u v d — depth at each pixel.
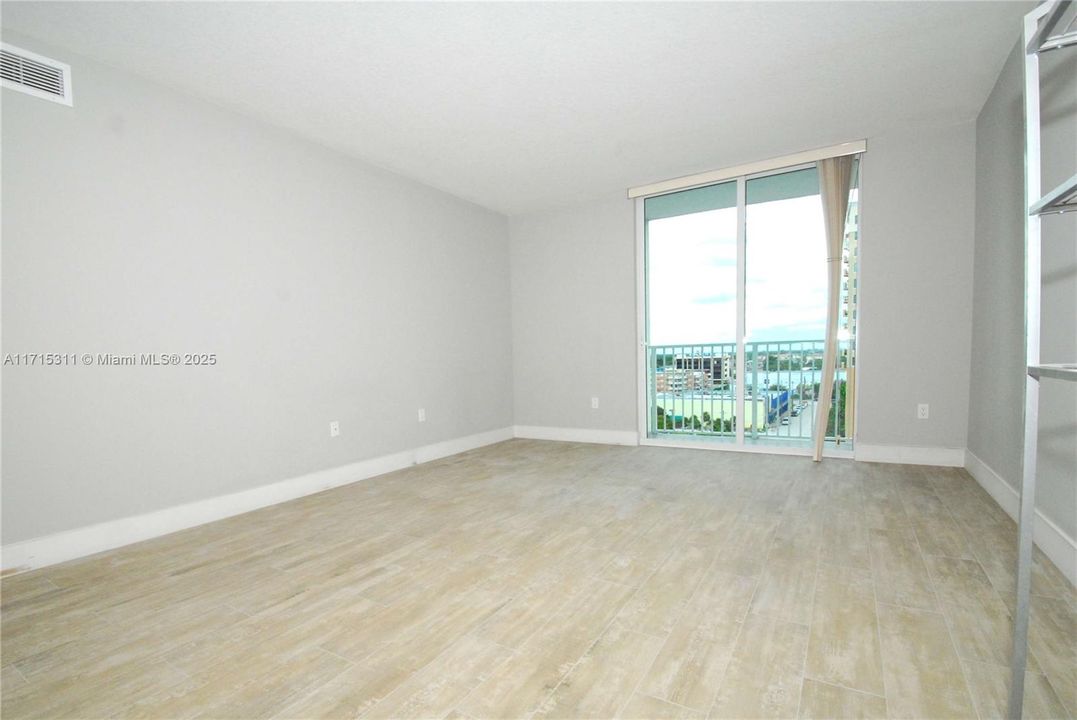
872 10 2.10
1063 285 1.88
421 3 1.98
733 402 4.48
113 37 2.15
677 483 3.23
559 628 1.56
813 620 1.56
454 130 3.17
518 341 5.19
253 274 2.93
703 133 3.30
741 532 2.34
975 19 2.17
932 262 3.32
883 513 2.53
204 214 2.71
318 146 3.33
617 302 4.61
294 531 2.52
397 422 3.88
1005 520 2.38
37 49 2.14
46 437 2.15
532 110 2.93
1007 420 2.51
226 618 1.67
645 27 2.18
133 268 2.42
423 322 4.14
